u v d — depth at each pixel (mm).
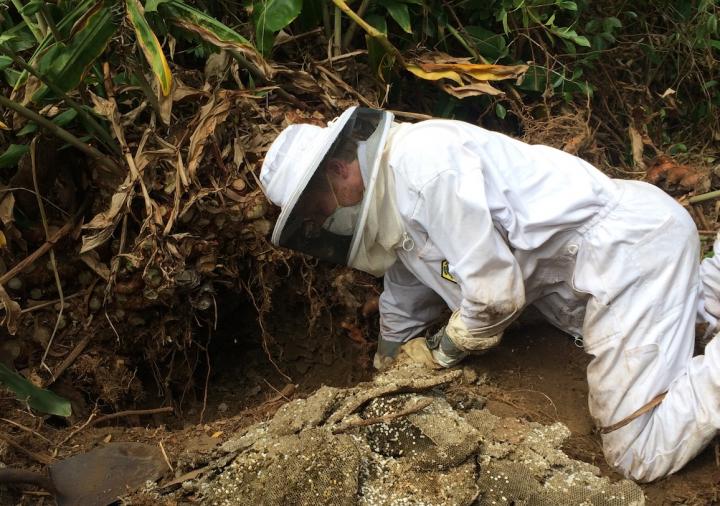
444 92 3512
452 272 2361
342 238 2465
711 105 3961
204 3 3287
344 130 2316
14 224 2934
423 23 3404
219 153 2857
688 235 2350
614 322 2324
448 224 2285
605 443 2307
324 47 3344
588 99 3527
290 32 3371
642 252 2324
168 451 2367
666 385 2250
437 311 2979
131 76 3004
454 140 2336
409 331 2953
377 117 2383
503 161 2416
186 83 3148
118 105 3068
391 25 3506
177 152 2826
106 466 2279
